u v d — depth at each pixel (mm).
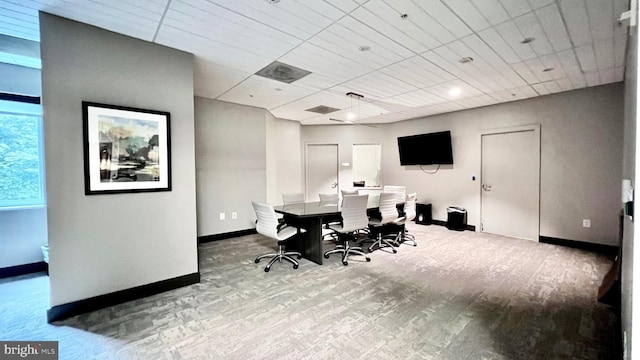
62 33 2295
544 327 2182
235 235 5254
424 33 2584
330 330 2160
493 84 4070
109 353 1904
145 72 2709
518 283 3025
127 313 2422
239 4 2123
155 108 2770
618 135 3947
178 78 2916
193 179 3037
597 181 4133
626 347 1344
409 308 2498
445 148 5906
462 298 2684
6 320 2330
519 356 1849
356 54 3043
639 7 1076
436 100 4977
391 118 6656
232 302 2621
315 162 7672
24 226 3432
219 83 4047
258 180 5574
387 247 4445
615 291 2494
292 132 6965
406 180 6879
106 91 2500
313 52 2990
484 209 5461
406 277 3223
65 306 2344
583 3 2121
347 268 3529
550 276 3209
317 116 6445
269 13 2252
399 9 2203
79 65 2373
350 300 2654
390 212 4191
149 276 2770
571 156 4359
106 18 2309
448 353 1884
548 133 4582
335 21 2377
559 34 2596
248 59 3182
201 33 2570
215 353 1896
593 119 4141
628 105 1957
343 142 7527
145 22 2375
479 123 5461
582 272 3322
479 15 2287
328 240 4961
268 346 1967
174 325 2234
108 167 2516
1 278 3285
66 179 2336
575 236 4352
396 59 3184
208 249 4410
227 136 5141
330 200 5113
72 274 2379
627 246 1644
